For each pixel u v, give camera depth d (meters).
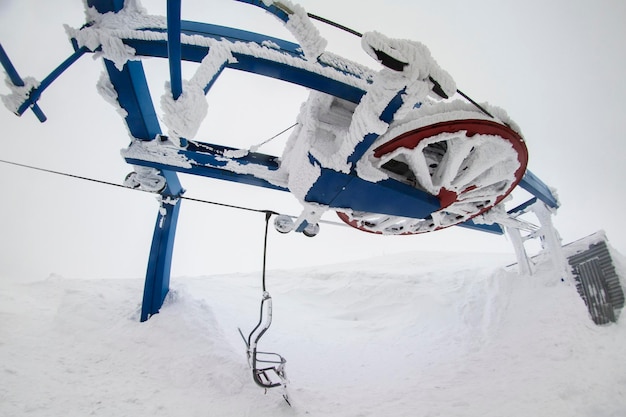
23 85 3.98
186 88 3.72
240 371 6.46
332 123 5.81
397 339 11.22
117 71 4.62
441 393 6.92
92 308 8.04
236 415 5.38
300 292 16.83
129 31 3.97
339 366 8.66
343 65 5.17
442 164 6.21
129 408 5.18
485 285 13.34
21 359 5.91
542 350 8.68
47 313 9.16
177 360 6.67
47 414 4.70
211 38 4.46
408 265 22.38
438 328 11.80
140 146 6.06
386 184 5.86
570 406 6.18
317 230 7.55
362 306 15.28
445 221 8.20
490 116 5.29
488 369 8.17
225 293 14.75
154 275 8.38
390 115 4.33
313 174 5.52
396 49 3.78
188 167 6.44
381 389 7.18
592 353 8.21
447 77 4.10
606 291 10.27
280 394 6.14
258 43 4.71
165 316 7.97
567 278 11.15
